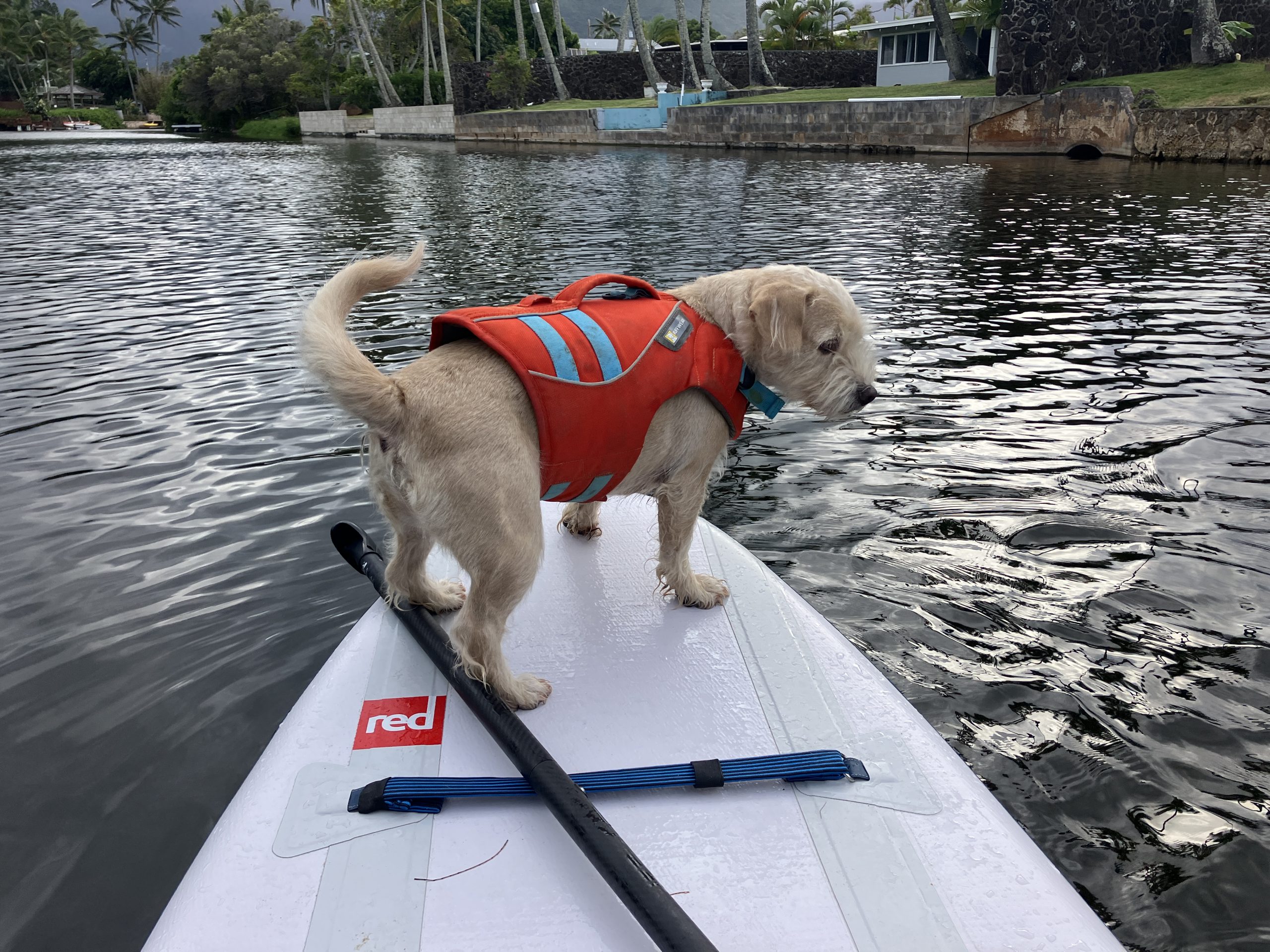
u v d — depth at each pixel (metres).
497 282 10.84
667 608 3.13
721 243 13.51
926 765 2.40
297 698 3.38
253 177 28.92
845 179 22.73
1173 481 5.06
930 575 4.17
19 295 10.63
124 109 124.81
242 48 82.94
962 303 9.41
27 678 3.50
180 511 4.88
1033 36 30.05
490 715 2.40
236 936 1.88
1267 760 3.02
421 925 1.90
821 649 2.92
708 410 2.82
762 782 2.31
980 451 5.55
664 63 54.69
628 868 1.89
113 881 2.62
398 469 2.44
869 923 1.91
